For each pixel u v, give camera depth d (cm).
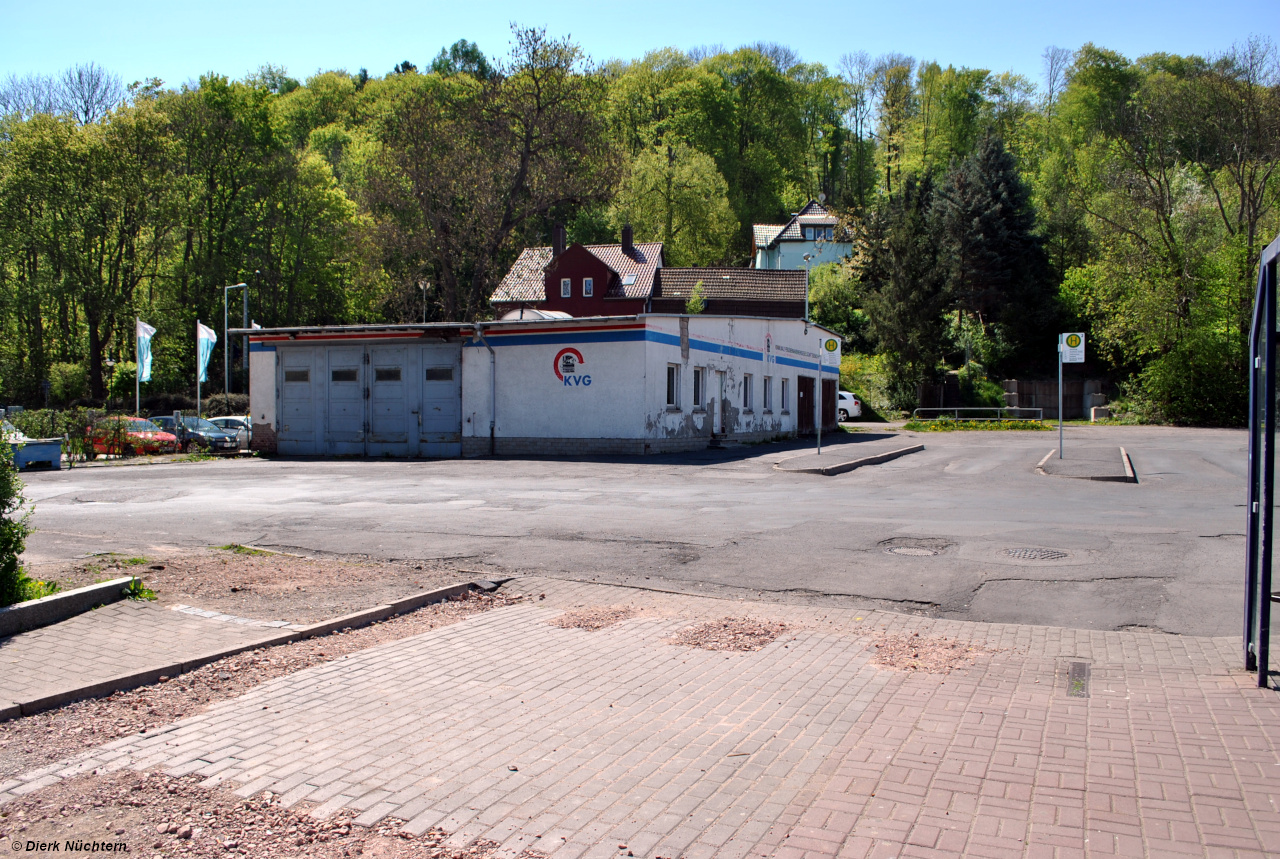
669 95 7388
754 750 430
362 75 9225
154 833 346
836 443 2886
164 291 5325
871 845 332
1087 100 6644
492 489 1575
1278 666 539
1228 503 1343
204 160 5312
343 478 1805
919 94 7319
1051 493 1503
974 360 5409
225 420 3400
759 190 7900
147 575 789
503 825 353
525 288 5884
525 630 668
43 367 5234
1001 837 335
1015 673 547
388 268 5341
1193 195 4166
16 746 431
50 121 4669
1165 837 331
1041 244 5522
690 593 781
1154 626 655
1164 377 3966
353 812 364
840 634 648
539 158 4144
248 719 472
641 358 2311
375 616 689
